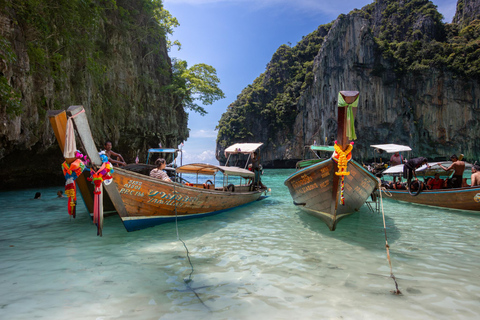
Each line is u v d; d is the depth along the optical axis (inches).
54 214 324.5
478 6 2997.0
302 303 112.3
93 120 800.3
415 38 2827.3
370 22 3339.1
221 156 3454.7
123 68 999.6
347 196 261.4
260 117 3363.7
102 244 201.6
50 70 615.8
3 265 155.8
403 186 443.8
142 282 132.8
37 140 590.6
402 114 2519.7
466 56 2443.4
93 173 205.3
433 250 187.9
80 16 689.6
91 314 102.3
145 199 238.2
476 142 2390.5
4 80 435.8
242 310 106.4
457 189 332.2
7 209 361.4
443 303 111.8
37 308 106.3
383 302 112.7
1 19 470.9
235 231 246.5
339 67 2623.0
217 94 1581.0
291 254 179.2
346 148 221.8
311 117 2893.7
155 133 1210.6
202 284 131.3
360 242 209.3
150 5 1171.3
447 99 2412.6
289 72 3553.2
